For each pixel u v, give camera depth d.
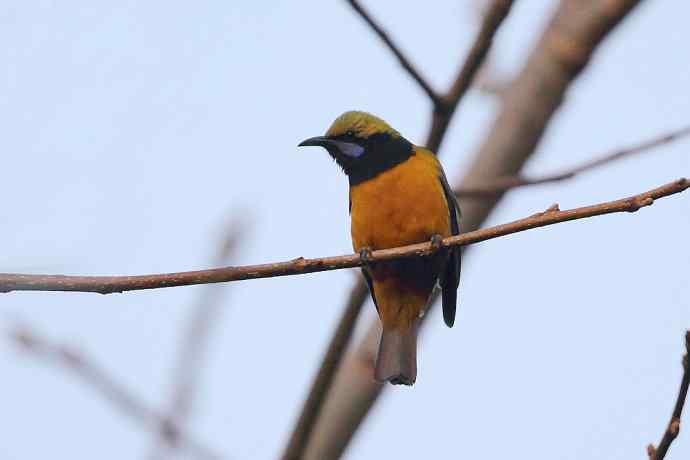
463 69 11.54
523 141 13.38
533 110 13.32
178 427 9.38
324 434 12.52
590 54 13.16
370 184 12.49
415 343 12.56
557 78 13.25
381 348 12.51
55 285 8.46
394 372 12.32
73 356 9.50
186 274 8.63
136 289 8.56
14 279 8.42
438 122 11.86
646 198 8.61
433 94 11.64
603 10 12.96
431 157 12.74
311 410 11.55
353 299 11.50
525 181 12.55
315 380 11.54
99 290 8.49
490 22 11.22
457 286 13.27
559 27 13.38
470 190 12.66
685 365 7.70
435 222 12.34
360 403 12.68
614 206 8.67
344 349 11.55
